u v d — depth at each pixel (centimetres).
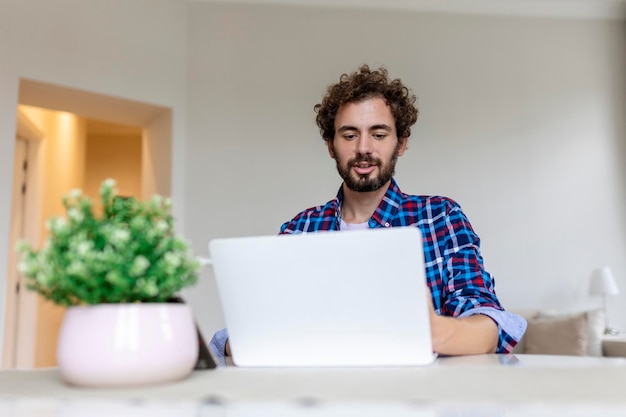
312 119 404
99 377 68
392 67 417
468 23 430
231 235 385
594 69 438
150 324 70
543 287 412
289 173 396
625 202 427
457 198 411
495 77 427
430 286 140
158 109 386
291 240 85
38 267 69
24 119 398
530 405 55
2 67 313
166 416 60
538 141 425
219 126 394
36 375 85
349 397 60
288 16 412
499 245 411
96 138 711
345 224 166
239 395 63
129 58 366
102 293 70
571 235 419
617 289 405
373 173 154
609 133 433
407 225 152
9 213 311
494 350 112
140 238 71
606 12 440
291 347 89
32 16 328
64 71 336
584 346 351
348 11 418
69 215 69
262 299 89
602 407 55
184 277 76
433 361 88
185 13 401
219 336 134
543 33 437
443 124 417
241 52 404
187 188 385
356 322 85
